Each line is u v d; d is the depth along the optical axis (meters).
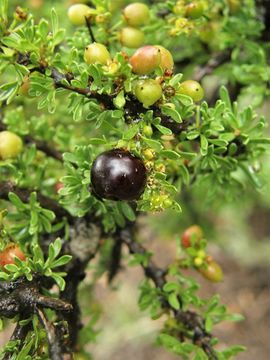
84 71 0.13
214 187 0.17
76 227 0.17
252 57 0.20
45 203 0.17
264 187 0.17
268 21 0.21
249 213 0.45
